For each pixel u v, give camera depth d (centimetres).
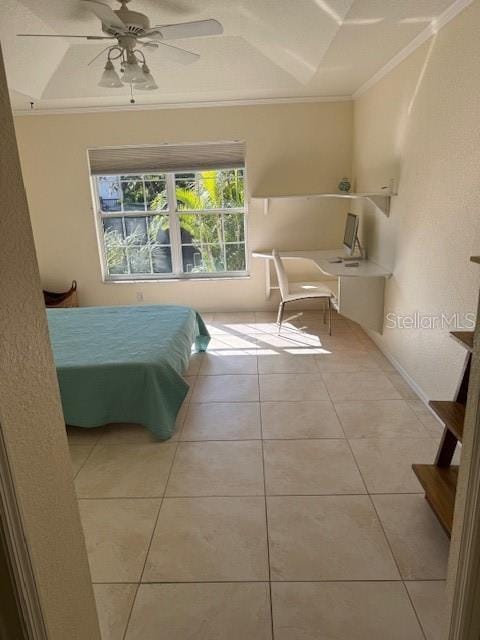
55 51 364
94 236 518
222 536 194
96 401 270
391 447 256
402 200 337
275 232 517
